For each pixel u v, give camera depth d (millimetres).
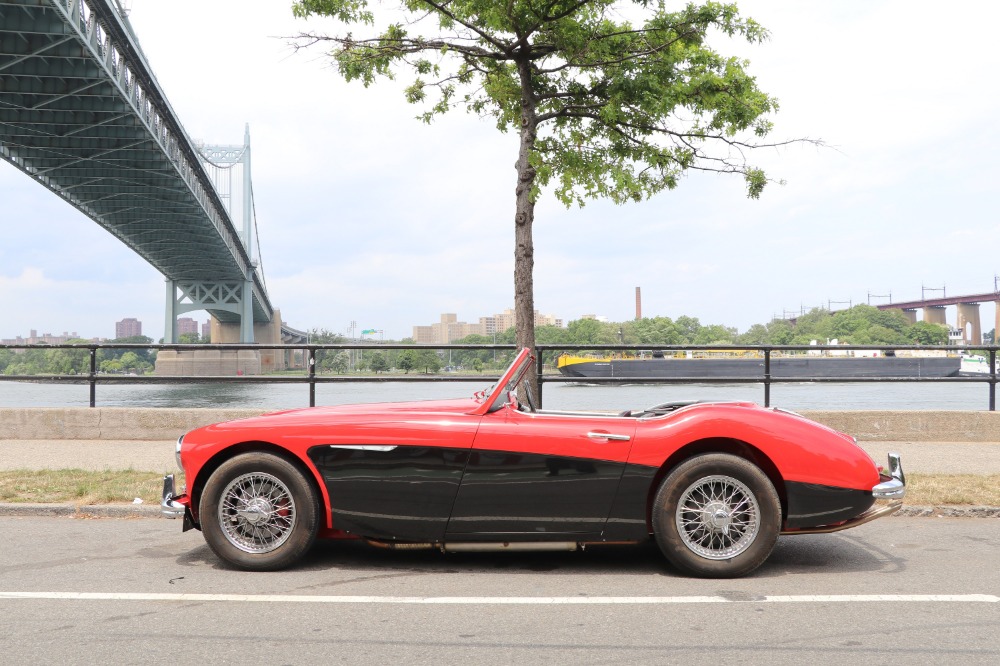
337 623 3561
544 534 4398
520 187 8109
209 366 116875
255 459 4461
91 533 5508
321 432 4469
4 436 9812
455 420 4465
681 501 4320
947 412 9656
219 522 4488
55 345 9719
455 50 8297
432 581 4301
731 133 8195
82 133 58875
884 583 4254
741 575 4352
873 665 3033
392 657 3127
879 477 4457
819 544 5223
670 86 8055
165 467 7695
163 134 63938
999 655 3145
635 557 4859
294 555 4457
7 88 49500
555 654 3160
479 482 4379
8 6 40219
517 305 8078
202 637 3365
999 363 59344
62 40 43656
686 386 30516
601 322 177000
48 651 3186
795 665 3033
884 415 9633
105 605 3832
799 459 4352
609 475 4363
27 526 5730
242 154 129250
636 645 3266
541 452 4363
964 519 6039
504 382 4566
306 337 196125
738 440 4402
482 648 3232
